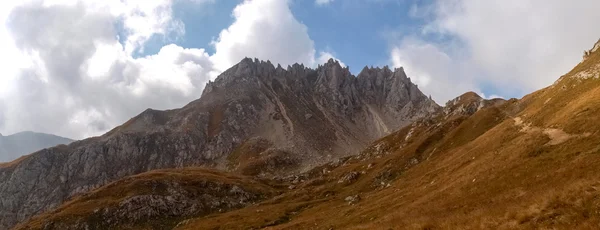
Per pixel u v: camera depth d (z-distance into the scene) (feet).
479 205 129.90
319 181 503.20
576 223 76.95
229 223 309.22
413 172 348.79
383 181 381.19
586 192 87.25
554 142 165.17
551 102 259.19
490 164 189.78
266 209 351.46
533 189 118.42
